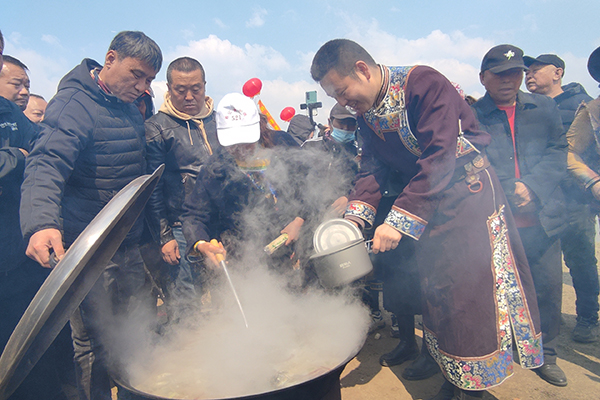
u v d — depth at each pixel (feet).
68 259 3.53
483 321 5.43
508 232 5.79
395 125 5.83
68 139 5.60
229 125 6.23
